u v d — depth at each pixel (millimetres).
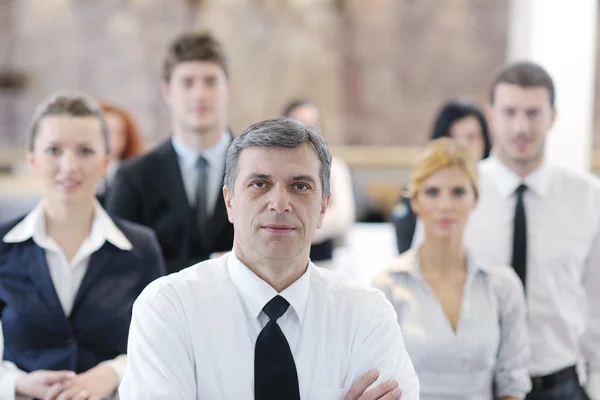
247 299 1507
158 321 1463
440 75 7148
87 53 7133
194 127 2545
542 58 3645
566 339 2314
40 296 2016
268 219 1419
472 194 2068
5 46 7086
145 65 7156
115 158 3633
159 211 2547
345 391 1523
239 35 7129
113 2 7105
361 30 7176
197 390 1481
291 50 7176
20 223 2084
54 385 1907
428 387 1974
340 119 7230
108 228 2105
